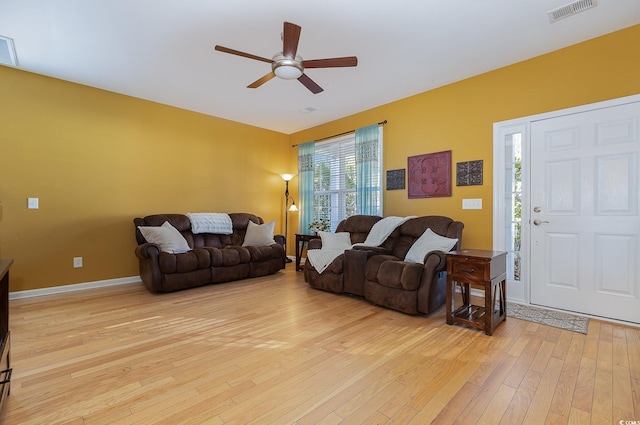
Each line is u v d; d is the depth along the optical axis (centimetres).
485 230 355
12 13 245
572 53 298
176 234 401
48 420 147
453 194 381
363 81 378
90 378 184
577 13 249
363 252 342
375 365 201
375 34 277
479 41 290
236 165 547
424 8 241
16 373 189
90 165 398
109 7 238
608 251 279
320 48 300
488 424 145
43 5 235
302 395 169
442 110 392
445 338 243
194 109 485
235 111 495
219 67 342
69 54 314
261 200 585
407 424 146
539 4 238
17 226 350
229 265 421
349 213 512
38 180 362
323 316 293
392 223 387
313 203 571
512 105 336
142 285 412
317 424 146
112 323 272
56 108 373
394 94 421
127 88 404
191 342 235
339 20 256
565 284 303
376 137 456
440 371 193
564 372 191
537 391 171
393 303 305
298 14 248
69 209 383
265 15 249
